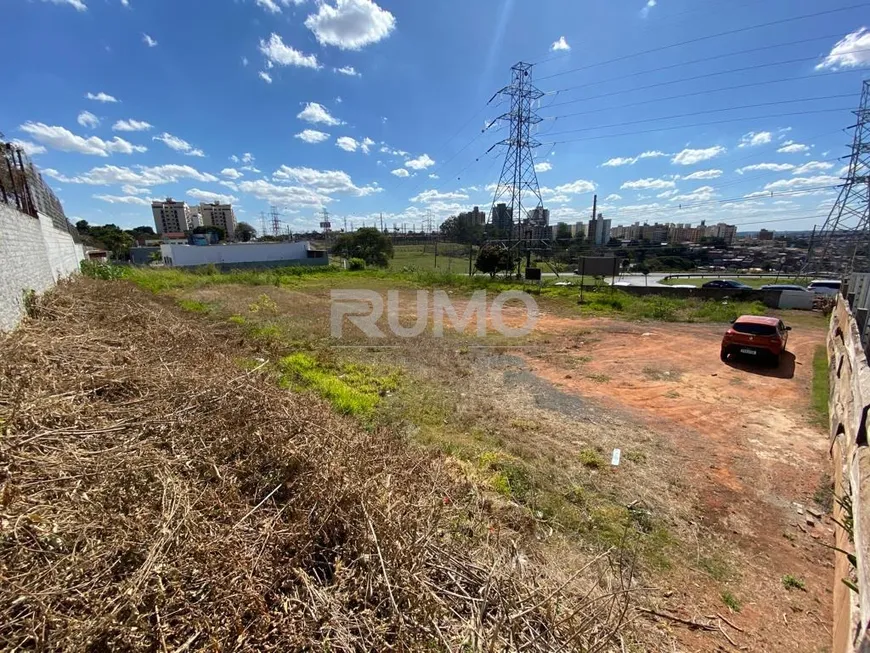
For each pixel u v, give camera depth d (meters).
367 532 2.38
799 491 4.12
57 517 2.15
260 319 12.09
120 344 6.22
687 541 3.41
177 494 2.52
